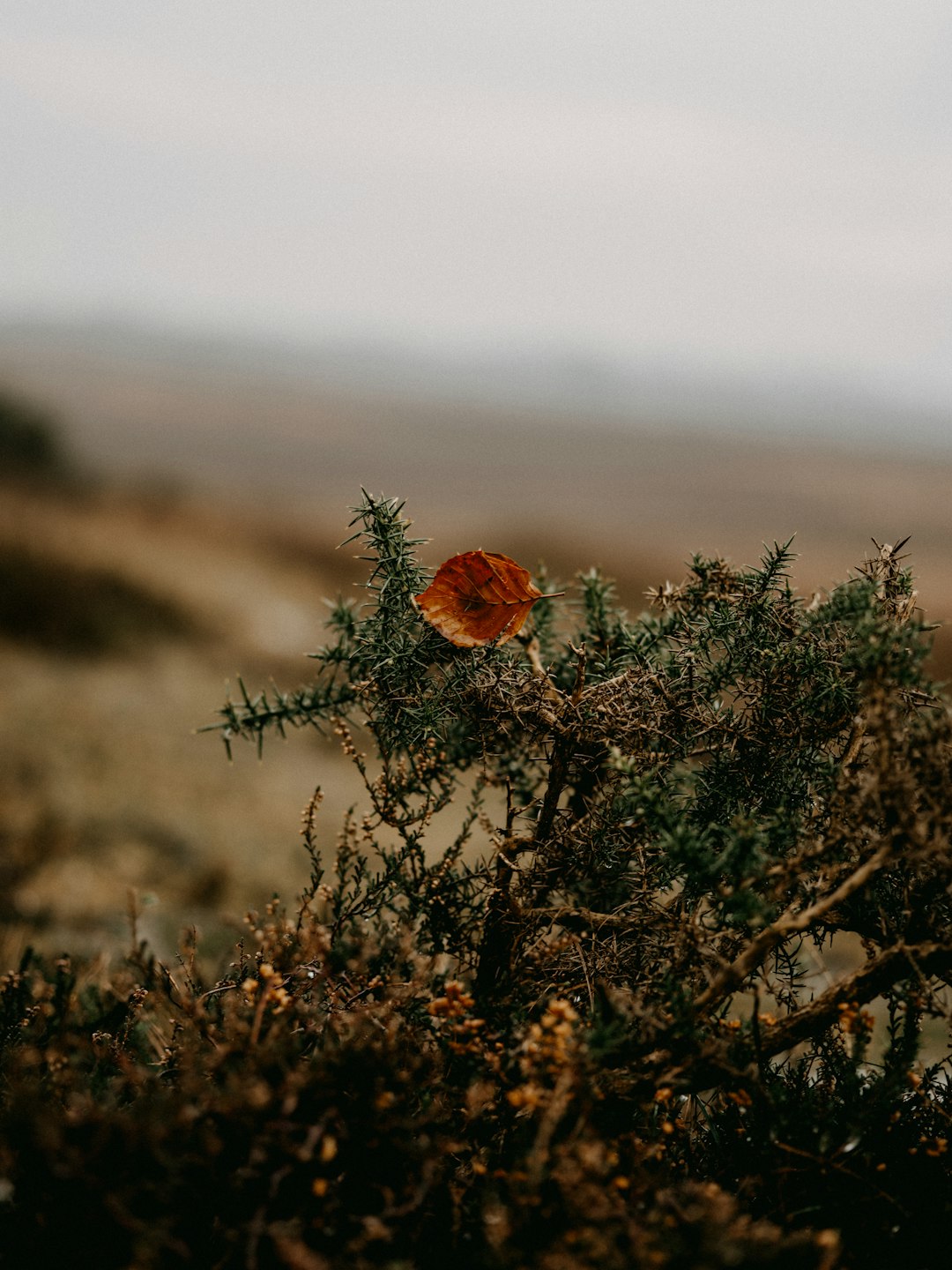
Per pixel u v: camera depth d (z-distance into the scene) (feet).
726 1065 2.62
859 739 2.84
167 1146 2.53
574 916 2.84
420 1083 2.66
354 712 3.11
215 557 24.21
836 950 5.29
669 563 28.17
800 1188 2.71
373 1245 2.58
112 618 15.55
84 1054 2.78
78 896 5.49
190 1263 2.52
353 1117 2.59
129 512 27.45
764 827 2.80
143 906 3.30
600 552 28.53
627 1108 2.68
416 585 2.95
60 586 15.47
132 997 3.03
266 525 30.42
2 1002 3.08
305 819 3.00
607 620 3.19
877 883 2.79
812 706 2.88
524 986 2.82
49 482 28.66
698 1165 2.79
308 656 3.06
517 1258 2.46
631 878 2.86
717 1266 2.42
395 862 2.96
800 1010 2.70
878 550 2.96
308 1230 2.55
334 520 37.47
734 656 2.95
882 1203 2.70
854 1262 2.68
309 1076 2.58
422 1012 2.83
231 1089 2.55
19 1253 2.56
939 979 2.74
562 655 3.18
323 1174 2.58
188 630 16.74
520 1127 2.68
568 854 2.86
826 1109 2.74
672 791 2.89
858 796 2.66
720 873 2.70
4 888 5.42
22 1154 2.56
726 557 3.06
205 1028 2.75
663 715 2.88
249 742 3.03
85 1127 2.54
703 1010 2.63
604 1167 2.52
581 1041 2.66
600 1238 2.46
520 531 30.94
